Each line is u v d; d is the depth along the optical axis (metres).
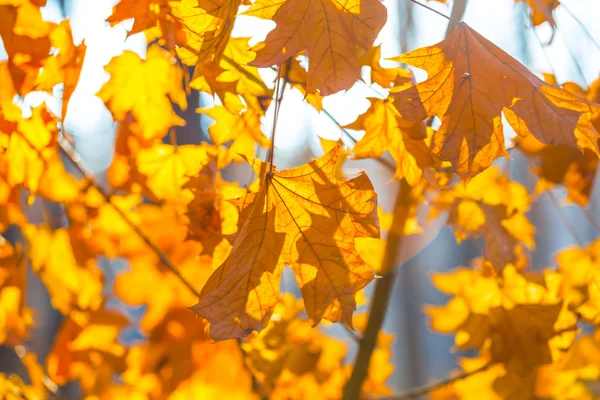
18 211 1.03
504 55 0.84
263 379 1.10
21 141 0.96
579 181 1.03
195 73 0.91
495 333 1.06
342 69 0.81
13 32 0.92
